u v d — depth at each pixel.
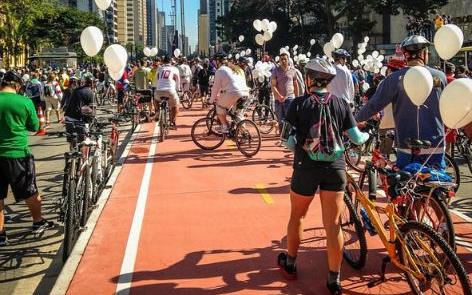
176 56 27.42
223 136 12.12
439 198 4.74
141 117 18.38
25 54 64.56
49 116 21.75
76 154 6.42
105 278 5.16
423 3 57.81
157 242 6.14
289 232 4.88
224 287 4.92
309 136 4.43
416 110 5.03
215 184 8.98
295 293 4.77
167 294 4.80
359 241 5.10
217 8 137.25
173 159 11.29
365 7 67.44
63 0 103.81
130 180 9.38
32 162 6.64
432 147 5.06
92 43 7.61
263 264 5.43
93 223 6.83
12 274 5.65
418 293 4.38
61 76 25.00
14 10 47.34
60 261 5.97
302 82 11.79
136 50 83.69
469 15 57.31
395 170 4.88
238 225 6.73
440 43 5.88
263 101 18.00
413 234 4.29
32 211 6.72
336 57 9.52
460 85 4.28
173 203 7.83
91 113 9.00
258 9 78.25
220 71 11.50
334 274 4.65
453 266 3.88
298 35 76.94
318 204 7.41
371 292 4.76
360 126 5.42
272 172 9.87
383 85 5.16
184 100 23.86
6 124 6.38
